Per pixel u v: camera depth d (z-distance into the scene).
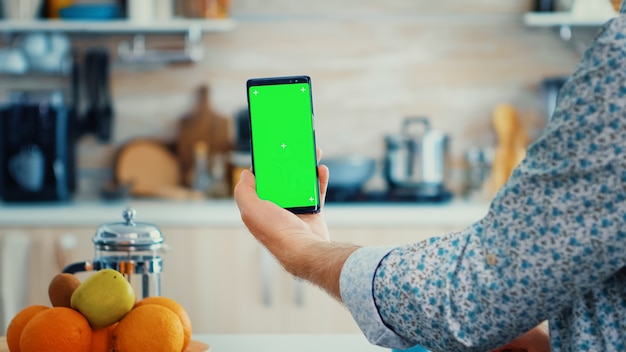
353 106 3.75
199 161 3.63
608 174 0.80
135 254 1.32
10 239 3.07
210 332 3.13
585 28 3.69
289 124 1.14
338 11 3.72
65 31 3.67
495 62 3.73
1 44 3.65
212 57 3.73
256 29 3.73
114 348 1.16
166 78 3.74
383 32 3.73
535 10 3.67
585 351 0.88
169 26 3.49
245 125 3.61
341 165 3.37
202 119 3.73
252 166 1.14
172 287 3.12
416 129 3.74
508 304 0.86
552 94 3.63
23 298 3.08
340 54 3.73
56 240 3.10
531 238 0.84
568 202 0.82
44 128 3.34
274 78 1.14
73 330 1.11
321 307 3.14
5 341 1.33
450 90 3.74
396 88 3.74
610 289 0.87
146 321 1.15
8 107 3.32
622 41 0.81
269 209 1.07
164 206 3.31
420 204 3.35
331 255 1.00
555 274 0.83
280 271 3.14
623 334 0.86
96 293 1.14
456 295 0.88
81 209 3.22
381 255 0.95
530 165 0.85
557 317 0.93
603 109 0.81
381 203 3.36
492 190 3.58
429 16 3.71
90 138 3.72
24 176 3.33
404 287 0.90
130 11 3.48
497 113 3.68
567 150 0.83
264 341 1.47
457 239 0.90
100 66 3.65
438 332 0.90
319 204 1.15
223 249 3.13
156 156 3.71
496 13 3.71
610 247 0.81
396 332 0.95
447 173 3.60
